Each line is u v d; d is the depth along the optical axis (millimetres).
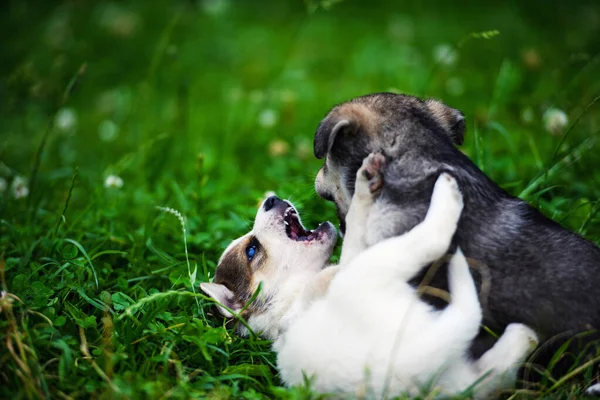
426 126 6055
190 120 11273
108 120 11953
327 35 14906
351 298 5344
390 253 5379
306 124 10953
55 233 7180
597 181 8094
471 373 5125
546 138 9273
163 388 5273
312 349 5383
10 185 8164
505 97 10062
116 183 8328
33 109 11328
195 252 7488
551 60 11797
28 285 6219
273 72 13188
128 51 14062
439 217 5367
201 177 8297
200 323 5930
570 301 5250
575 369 5180
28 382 5105
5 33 14031
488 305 5371
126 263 7230
